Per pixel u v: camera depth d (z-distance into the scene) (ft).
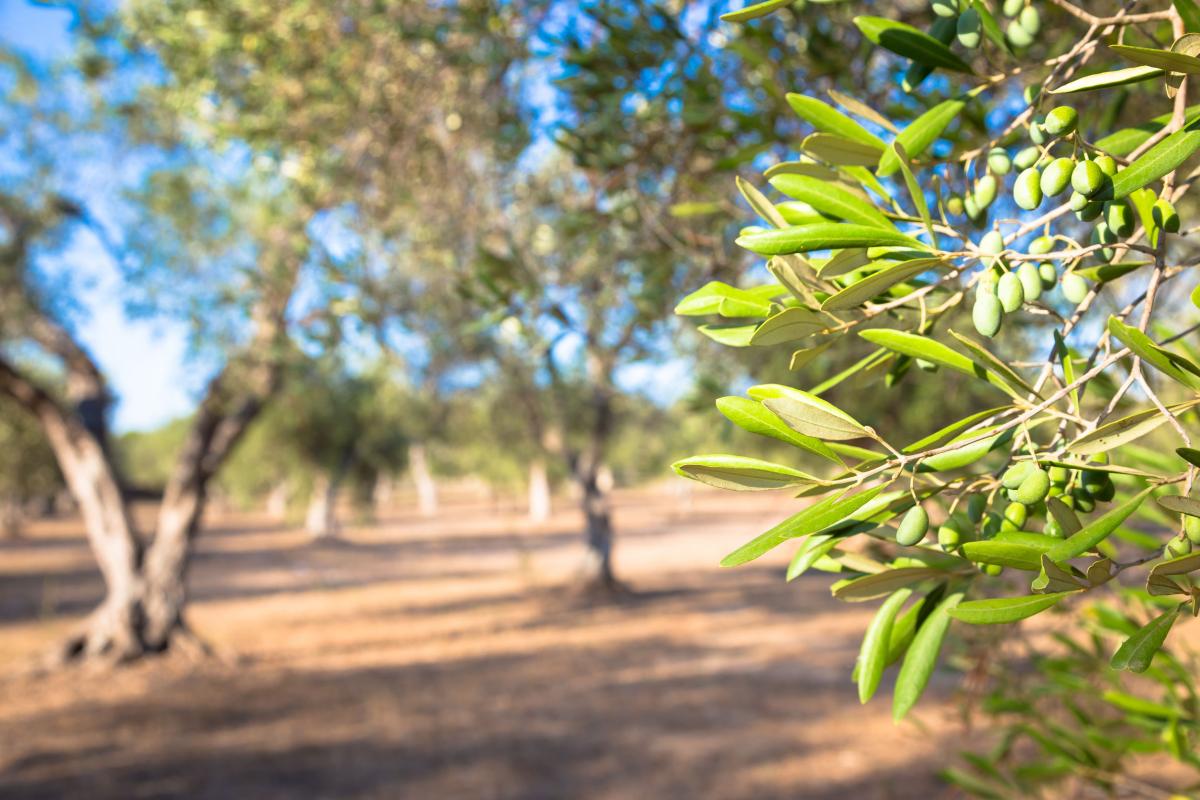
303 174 15.51
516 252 8.56
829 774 27.55
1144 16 2.73
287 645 54.49
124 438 217.97
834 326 2.57
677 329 10.00
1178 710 5.49
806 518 2.31
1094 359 2.64
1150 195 2.61
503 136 10.94
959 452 2.52
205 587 85.61
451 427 114.32
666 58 7.32
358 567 104.12
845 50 6.72
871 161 2.96
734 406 2.45
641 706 37.65
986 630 7.39
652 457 140.87
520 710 37.83
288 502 142.61
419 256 15.07
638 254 8.79
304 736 34.81
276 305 25.88
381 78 12.23
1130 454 4.48
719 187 8.43
